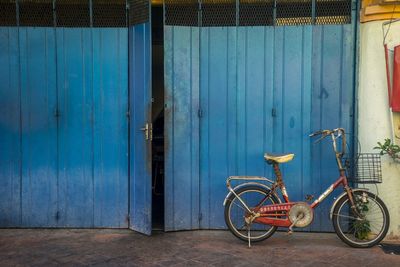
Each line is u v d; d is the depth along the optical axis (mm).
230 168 5379
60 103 5410
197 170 5371
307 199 5055
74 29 5367
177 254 4734
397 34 5004
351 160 5246
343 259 4629
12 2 5383
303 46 5262
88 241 5098
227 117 5352
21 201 5469
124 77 5395
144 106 5078
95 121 5418
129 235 5285
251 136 5352
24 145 5434
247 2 5312
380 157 5102
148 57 4980
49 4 5395
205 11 5324
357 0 5164
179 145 5320
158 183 6738
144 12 5047
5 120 5418
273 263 4516
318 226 5375
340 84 5246
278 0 5289
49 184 5453
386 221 4949
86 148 5434
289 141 5324
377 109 5098
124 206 5465
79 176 5449
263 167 5363
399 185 5098
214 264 4484
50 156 5438
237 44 5305
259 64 5305
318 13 5277
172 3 5309
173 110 5289
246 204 5223
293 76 5289
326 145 5285
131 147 5387
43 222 5477
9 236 5254
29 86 5398
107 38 5367
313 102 5281
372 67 5102
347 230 5195
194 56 5301
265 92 5316
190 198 5383
